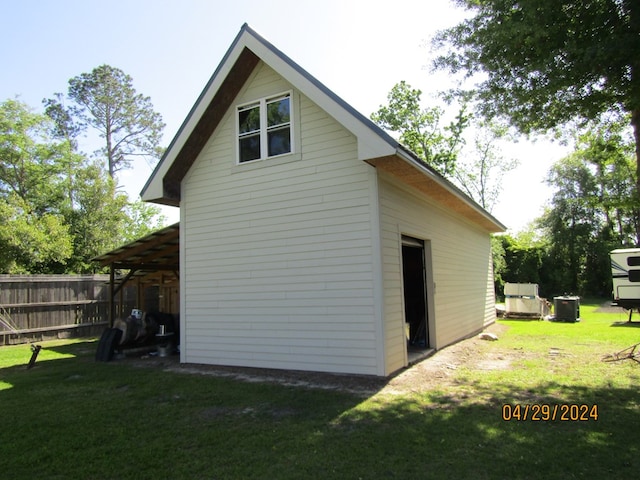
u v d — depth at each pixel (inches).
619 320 579.2
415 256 396.2
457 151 1149.1
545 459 140.2
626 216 1327.5
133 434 173.5
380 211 272.5
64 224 844.6
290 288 294.2
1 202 653.3
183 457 149.3
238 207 320.8
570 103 255.8
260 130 316.8
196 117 317.7
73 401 227.1
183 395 233.8
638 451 145.8
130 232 1199.6
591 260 1204.5
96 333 566.3
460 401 208.4
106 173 1031.0
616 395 212.8
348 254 275.6
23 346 462.0
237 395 229.9
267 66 318.3
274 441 161.3
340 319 275.1
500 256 1100.5
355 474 132.3
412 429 169.9
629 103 222.4
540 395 215.5
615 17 212.1
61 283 531.5
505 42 243.0
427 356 328.5
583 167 1242.0
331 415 191.2
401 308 291.0
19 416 200.8
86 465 144.8
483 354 337.7
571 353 327.3
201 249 335.3
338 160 283.4
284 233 299.6
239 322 313.4
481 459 141.1
